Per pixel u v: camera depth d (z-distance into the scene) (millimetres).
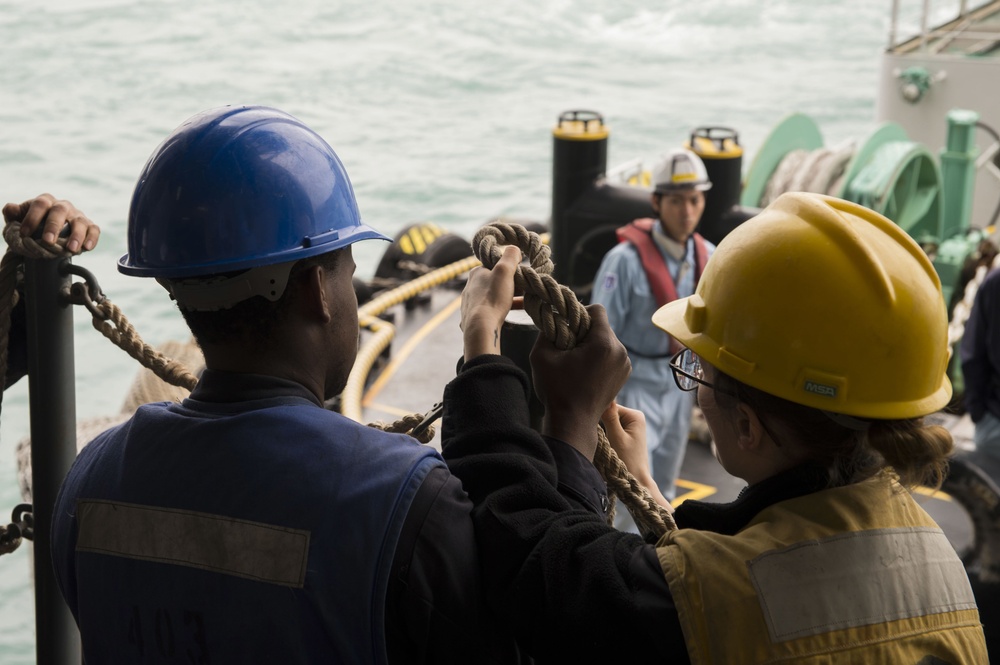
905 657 1311
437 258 9742
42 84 30234
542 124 29125
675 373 1570
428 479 1363
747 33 40344
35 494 2270
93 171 22922
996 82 10836
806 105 31219
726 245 1478
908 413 1364
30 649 8172
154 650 1418
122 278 15773
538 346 1606
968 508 3814
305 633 1335
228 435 1396
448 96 32344
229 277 1427
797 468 1401
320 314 1476
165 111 28875
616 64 36875
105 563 1447
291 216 1438
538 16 42094
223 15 39812
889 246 1401
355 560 1314
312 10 41438
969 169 10172
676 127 29172
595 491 1533
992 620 3822
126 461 1456
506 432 1476
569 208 8656
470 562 1370
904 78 11172
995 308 4672
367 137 27578
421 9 42062
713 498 6812
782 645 1280
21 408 12000
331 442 1372
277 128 1487
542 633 1364
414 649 1373
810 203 1415
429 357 8148
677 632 1312
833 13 42719
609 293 6070
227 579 1356
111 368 12945
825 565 1316
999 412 4797
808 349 1373
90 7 39156
